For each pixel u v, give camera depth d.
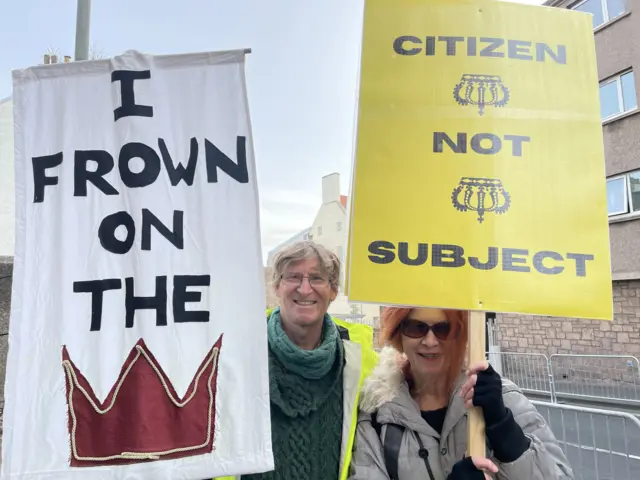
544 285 1.18
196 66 1.29
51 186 1.26
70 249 1.23
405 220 1.20
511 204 1.21
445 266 1.18
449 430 1.22
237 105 1.28
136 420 1.17
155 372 1.19
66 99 1.28
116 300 1.21
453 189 1.21
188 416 1.18
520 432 1.09
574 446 2.87
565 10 1.31
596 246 1.20
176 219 1.24
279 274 1.40
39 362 1.18
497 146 1.23
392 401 1.27
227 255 1.23
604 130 7.81
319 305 1.37
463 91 1.25
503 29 1.28
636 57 7.41
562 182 1.22
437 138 1.23
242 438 1.17
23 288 1.21
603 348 7.19
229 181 1.26
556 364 6.45
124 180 1.25
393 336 1.34
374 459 1.24
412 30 1.27
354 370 1.40
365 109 1.24
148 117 1.27
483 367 1.11
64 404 1.17
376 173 1.21
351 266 1.18
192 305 1.22
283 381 1.34
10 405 1.16
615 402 5.46
